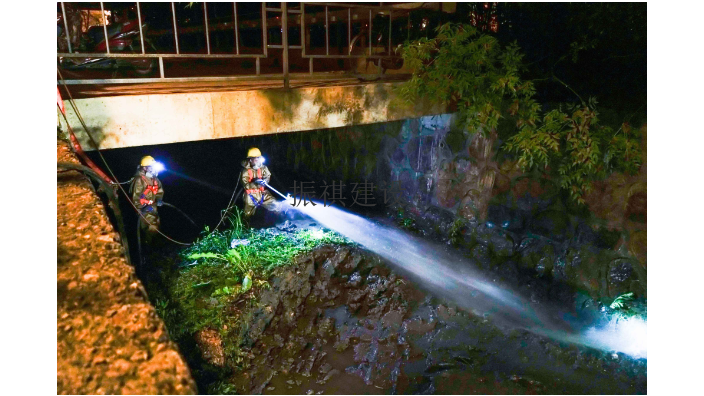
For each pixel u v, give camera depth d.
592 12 7.47
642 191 6.35
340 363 5.69
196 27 11.22
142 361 2.80
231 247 7.46
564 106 7.16
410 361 5.75
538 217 7.61
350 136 10.55
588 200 6.98
